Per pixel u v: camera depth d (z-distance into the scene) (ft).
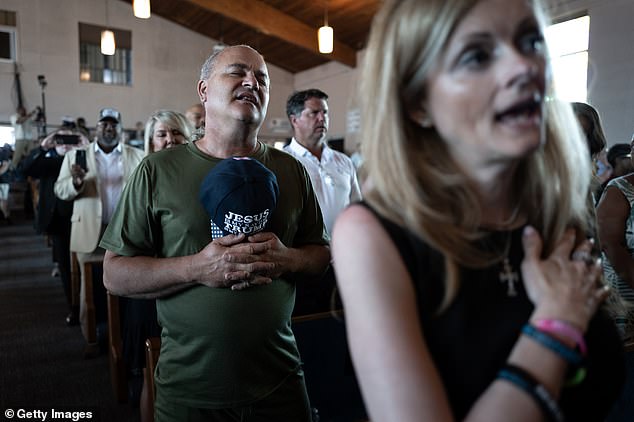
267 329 4.17
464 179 2.03
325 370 5.84
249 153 4.57
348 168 9.84
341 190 9.45
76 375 9.14
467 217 2.03
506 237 2.15
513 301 2.03
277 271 4.11
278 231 4.44
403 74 2.03
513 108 1.83
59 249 12.23
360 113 2.21
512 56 1.82
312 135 9.30
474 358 1.94
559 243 2.23
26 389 8.57
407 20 1.98
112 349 8.29
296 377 4.47
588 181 2.53
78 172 9.74
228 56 4.47
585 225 2.50
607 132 16.88
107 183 10.33
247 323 4.07
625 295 5.16
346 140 33.30
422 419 1.72
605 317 2.28
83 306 10.14
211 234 4.22
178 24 37.70
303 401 4.50
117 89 36.50
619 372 2.21
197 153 4.42
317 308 7.63
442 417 1.73
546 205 2.31
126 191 4.30
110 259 4.25
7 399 8.20
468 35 1.84
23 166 11.87
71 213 11.46
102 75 36.27
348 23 27.30
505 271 2.07
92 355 9.87
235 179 3.84
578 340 1.83
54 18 34.40
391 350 1.80
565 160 2.36
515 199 2.33
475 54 1.85
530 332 1.85
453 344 1.95
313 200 4.91
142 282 4.07
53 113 34.71
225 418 4.09
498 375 1.81
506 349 1.96
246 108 4.31
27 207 29.40
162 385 4.24
